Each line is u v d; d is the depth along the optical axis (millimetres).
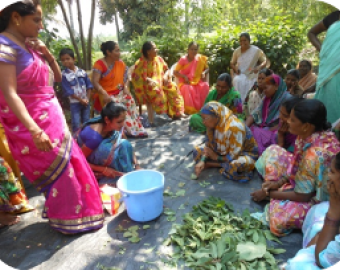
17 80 2111
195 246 2234
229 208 2697
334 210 1636
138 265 2115
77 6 5941
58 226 2488
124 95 4922
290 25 7273
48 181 2387
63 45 6203
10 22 2066
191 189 3131
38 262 2240
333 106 2826
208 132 3305
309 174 2191
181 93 6148
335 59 2732
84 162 2547
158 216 2676
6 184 2715
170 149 4195
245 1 11047
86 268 2121
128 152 3318
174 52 7043
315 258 1687
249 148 3309
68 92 4477
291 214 2293
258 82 3926
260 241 2252
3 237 2570
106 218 2742
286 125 3234
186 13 7445
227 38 7250
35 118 2217
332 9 8109
